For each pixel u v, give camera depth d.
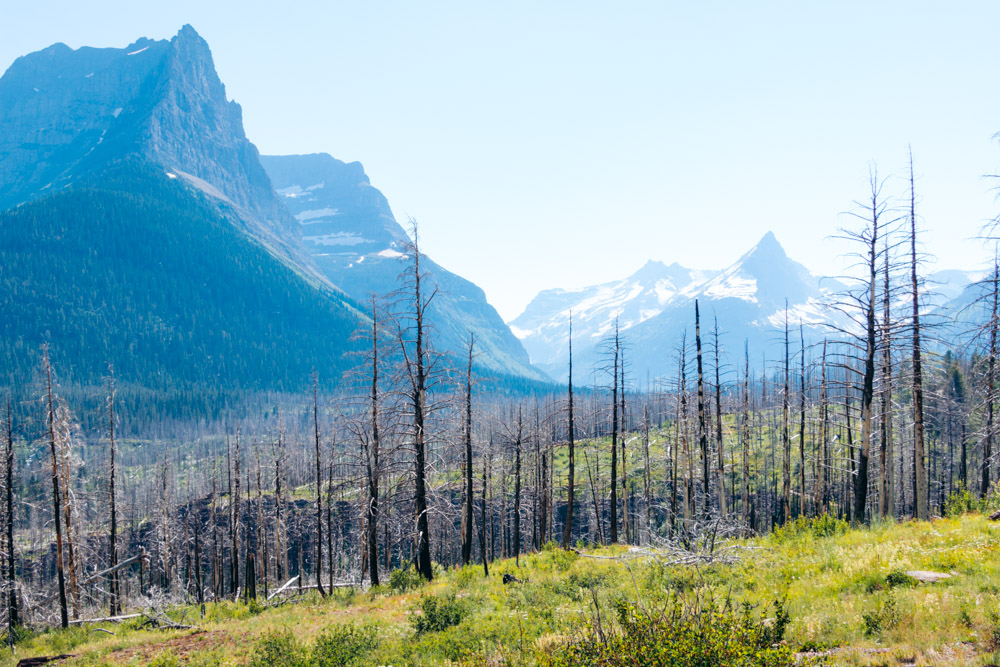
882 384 24.31
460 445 30.31
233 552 45.78
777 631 8.51
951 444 51.09
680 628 7.79
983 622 9.25
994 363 23.19
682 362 34.47
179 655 17.83
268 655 14.59
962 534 15.86
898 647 8.77
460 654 12.18
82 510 34.00
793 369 40.12
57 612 32.12
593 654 7.88
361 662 13.22
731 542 20.88
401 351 25.31
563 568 22.75
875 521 21.20
